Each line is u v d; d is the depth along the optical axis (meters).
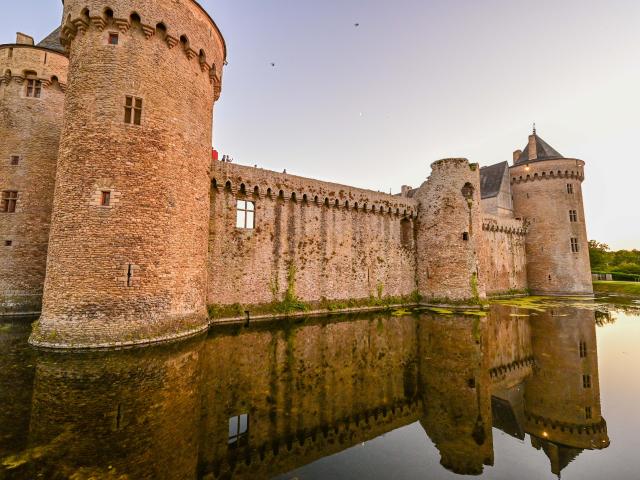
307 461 6.59
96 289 12.88
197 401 8.71
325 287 23.92
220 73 19.30
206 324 16.86
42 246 20.58
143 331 13.21
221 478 5.86
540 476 6.12
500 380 11.37
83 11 14.26
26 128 20.78
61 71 21.67
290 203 22.86
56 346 12.16
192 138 16.16
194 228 16.02
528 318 22.17
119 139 13.84
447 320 20.98
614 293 44.50
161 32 15.11
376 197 27.25
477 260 27.17
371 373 11.53
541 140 44.22
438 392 10.23
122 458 6.12
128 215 13.62
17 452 6.13
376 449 7.13
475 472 6.29
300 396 9.49
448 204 27.91
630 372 12.19
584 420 8.54
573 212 40.31
